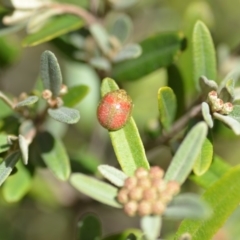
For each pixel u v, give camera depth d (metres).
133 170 0.18
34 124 0.21
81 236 0.20
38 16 0.22
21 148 0.18
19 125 0.21
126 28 0.24
